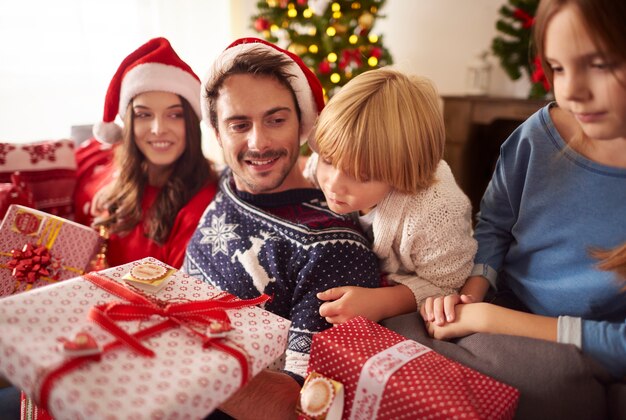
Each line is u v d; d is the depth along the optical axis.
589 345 0.71
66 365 0.53
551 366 0.68
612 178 0.77
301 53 2.25
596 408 0.67
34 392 0.53
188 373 0.56
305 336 0.85
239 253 0.95
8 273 1.01
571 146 0.81
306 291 0.90
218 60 0.93
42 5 2.27
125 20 2.52
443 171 0.94
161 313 0.66
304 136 1.02
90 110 2.52
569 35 0.61
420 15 2.96
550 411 0.67
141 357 0.58
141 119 1.26
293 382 0.77
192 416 0.54
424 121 0.81
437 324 0.82
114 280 0.73
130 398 0.51
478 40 2.81
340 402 0.64
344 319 0.82
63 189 1.48
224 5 2.79
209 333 0.62
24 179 1.41
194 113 1.30
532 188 0.86
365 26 2.28
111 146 1.55
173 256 1.22
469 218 0.93
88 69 2.47
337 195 0.84
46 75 2.35
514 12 2.19
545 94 2.24
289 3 2.22
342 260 0.90
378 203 0.90
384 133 0.79
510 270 0.94
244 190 1.03
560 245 0.83
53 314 0.63
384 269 0.97
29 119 2.35
